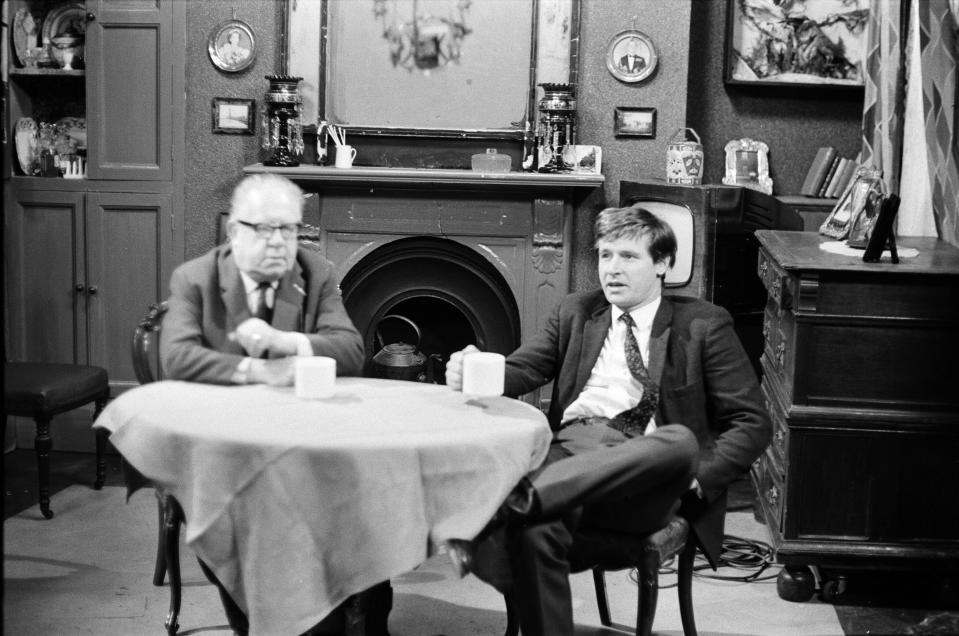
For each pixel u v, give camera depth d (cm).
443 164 529
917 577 379
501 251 517
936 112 435
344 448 237
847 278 342
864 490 350
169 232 522
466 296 531
